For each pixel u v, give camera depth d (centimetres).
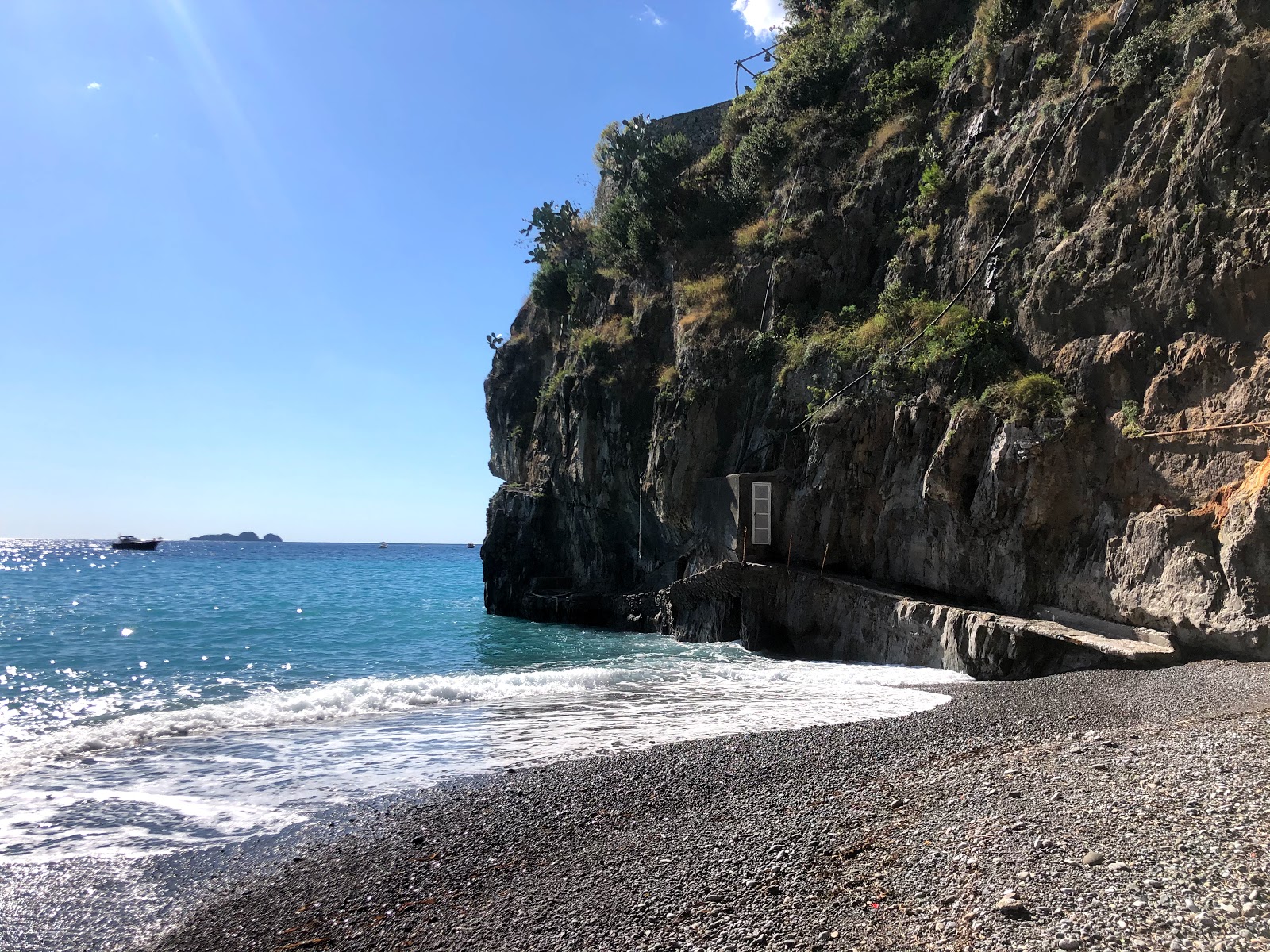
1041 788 758
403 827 873
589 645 2742
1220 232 1600
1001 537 1859
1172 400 1630
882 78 2962
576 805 914
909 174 2694
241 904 699
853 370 2372
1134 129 1886
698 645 2608
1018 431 1817
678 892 619
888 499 2181
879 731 1162
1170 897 483
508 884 700
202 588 5622
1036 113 2219
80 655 2458
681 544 3005
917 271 2472
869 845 668
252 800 987
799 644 2280
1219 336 1574
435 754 1190
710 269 3262
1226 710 1061
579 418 3531
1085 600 1681
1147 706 1156
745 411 2844
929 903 533
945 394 2069
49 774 1107
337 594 5238
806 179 2980
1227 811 619
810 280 2833
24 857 816
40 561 11006
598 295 3950
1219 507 1483
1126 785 725
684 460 2883
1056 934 457
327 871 763
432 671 2188
